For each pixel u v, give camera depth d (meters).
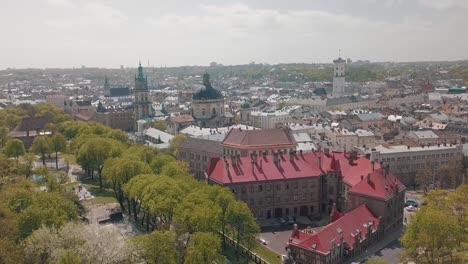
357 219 160.88
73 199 174.38
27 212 127.44
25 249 109.19
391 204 174.00
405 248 145.88
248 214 150.25
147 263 116.38
